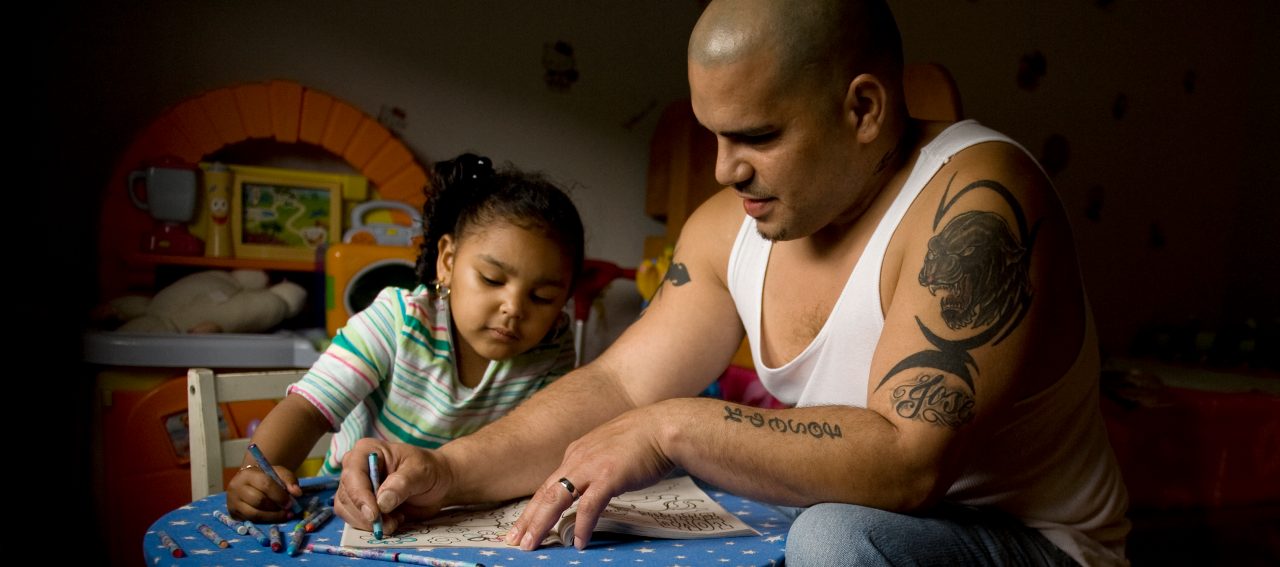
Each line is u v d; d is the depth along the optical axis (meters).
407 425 1.19
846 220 0.90
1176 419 1.79
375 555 0.72
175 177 1.82
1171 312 3.06
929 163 0.86
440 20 2.14
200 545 0.75
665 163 2.25
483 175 1.23
